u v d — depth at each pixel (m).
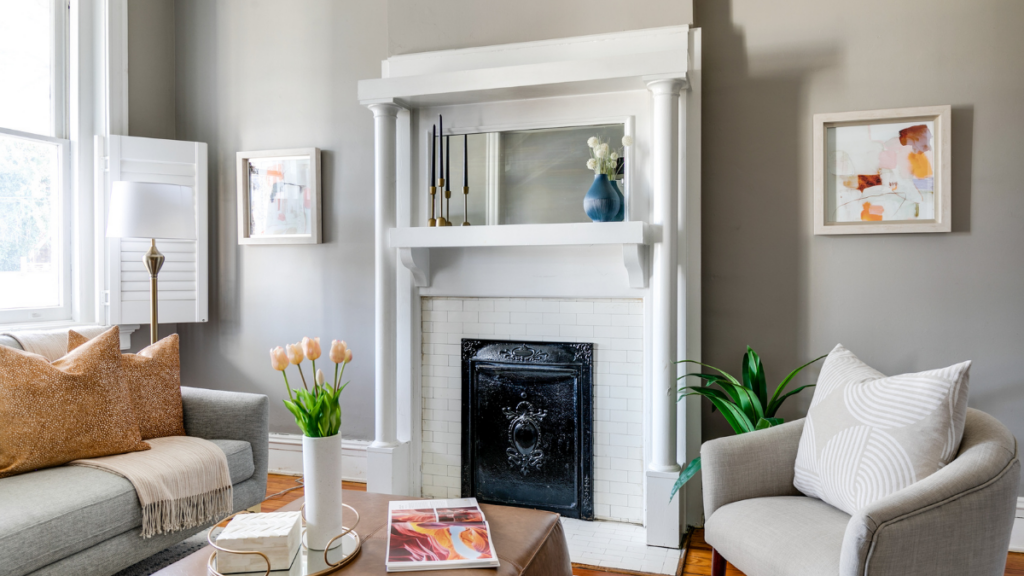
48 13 3.24
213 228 3.62
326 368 3.45
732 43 2.75
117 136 3.29
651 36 2.75
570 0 2.86
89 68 3.33
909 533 1.40
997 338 2.49
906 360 2.58
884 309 2.60
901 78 2.57
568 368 2.92
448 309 3.12
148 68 3.53
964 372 1.62
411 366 3.12
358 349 3.39
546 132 2.96
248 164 3.53
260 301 3.55
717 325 2.78
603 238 2.58
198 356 3.66
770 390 2.72
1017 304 2.47
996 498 1.50
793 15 2.68
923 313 2.56
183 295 3.44
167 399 2.50
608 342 2.88
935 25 2.53
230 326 3.60
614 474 2.88
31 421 2.05
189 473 2.20
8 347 2.15
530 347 2.97
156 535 2.12
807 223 2.68
